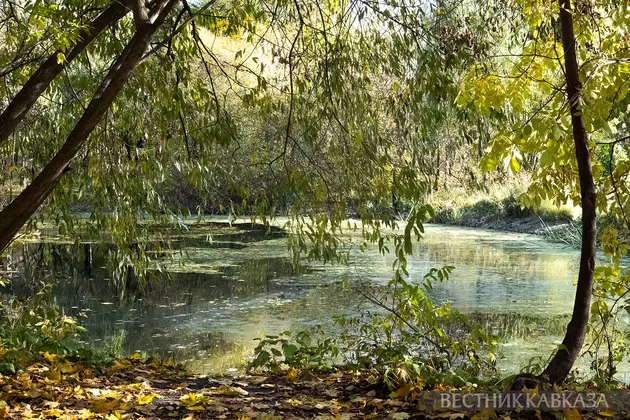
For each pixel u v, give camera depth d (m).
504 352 6.78
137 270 6.67
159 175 6.16
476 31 5.95
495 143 3.84
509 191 21.44
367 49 6.00
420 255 14.99
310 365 5.47
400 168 5.71
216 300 9.99
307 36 6.09
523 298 10.03
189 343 7.50
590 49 4.67
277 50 6.17
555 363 4.22
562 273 12.49
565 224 19.02
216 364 6.54
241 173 5.94
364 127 5.72
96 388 4.09
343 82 5.64
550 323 8.33
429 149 6.14
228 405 3.93
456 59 5.76
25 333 5.07
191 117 6.15
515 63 4.33
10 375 4.02
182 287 11.00
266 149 6.28
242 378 4.87
